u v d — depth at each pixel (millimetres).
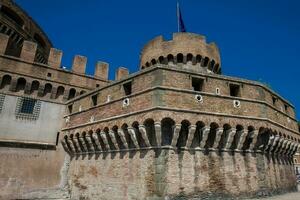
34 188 32062
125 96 26344
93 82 42062
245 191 24594
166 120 23250
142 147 24234
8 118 33781
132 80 26766
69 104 36906
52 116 36656
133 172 24219
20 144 32812
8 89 35281
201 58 36469
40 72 37938
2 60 35562
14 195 30859
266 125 26734
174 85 24234
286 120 33781
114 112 27109
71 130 33469
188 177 22672
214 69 38625
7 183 30859
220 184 23719
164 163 22266
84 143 30844
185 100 23906
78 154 33031
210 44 39094
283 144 31016
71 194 31750
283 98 34781
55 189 33125
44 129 35500
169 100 23375
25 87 36094
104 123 27656
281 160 32562
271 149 28875
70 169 33812
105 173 27344
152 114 22766
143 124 23297
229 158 25141
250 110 26609
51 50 40125
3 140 32406
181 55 36375
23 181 31734
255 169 26188
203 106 24391
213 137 25078
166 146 22844
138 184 23297
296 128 37250
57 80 38594
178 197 21656
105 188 26719
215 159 24422
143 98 24375
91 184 28844
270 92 30812
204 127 23797
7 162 31500
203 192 22719
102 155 28625
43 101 36750
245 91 27422
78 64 41625
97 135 28531
